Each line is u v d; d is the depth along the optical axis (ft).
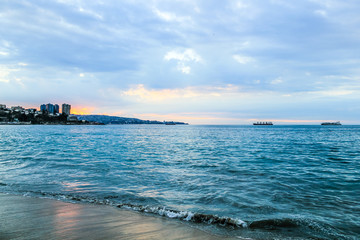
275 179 34.63
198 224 18.01
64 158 56.39
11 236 14.83
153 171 41.01
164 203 23.44
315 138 154.71
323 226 17.94
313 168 44.50
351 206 22.70
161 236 15.42
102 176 36.47
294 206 22.62
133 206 22.18
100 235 15.25
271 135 202.59
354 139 142.41
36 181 32.89
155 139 150.20
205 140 138.92
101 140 134.21
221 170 42.24
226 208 21.99
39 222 17.53
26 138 144.66
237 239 15.40
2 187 29.40
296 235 16.35
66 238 14.66
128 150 79.20
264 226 17.88
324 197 25.55
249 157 61.36
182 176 36.81
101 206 22.16
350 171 41.27
